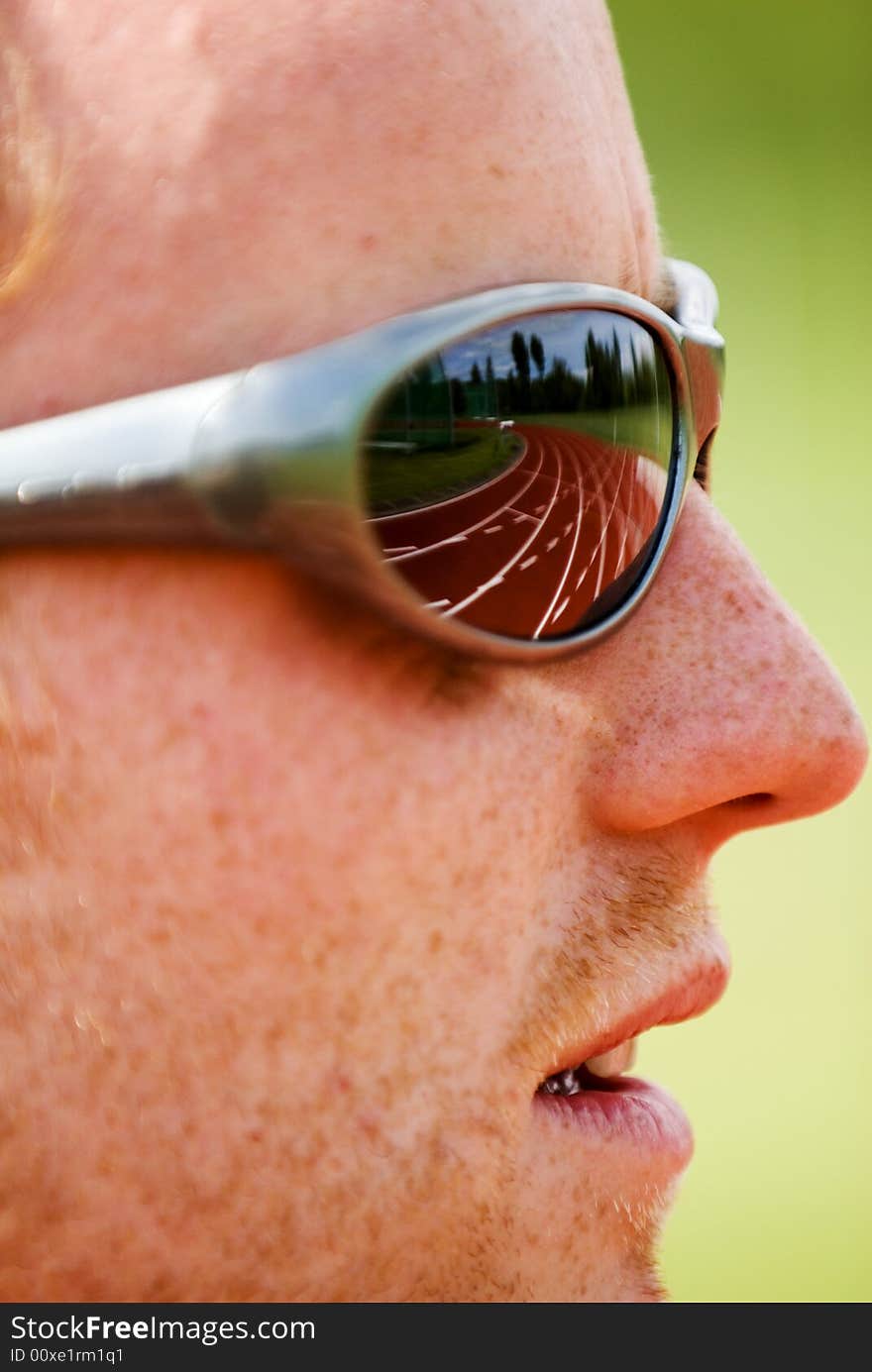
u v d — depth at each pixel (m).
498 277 0.94
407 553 0.89
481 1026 0.98
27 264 0.89
